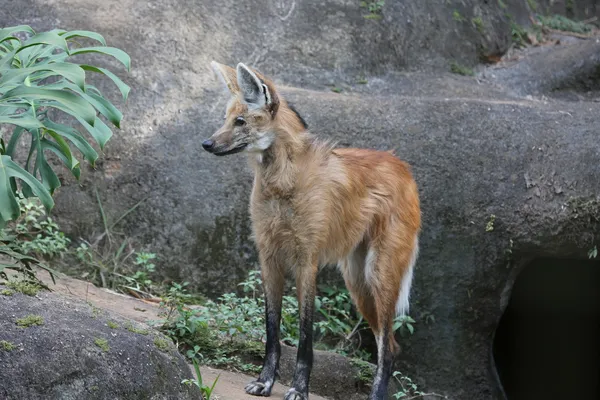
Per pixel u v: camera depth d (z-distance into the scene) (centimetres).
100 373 529
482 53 1383
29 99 585
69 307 587
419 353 1075
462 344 1078
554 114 1113
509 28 1462
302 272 752
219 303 1034
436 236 1063
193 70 1139
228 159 1071
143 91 1095
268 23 1230
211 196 1052
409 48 1306
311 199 740
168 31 1158
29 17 1127
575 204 1026
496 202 1058
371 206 812
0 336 511
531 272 1399
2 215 531
